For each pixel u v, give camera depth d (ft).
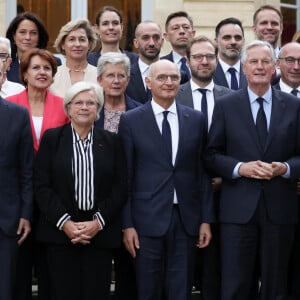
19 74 51.55
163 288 46.91
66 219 44.88
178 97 50.34
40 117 47.98
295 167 46.52
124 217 46.44
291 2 74.64
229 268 46.85
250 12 69.05
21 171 46.11
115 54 48.88
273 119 47.06
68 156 45.50
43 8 69.31
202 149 47.88
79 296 45.42
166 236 46.42
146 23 55.11
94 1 69.87
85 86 45.73
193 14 68.80
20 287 47.16
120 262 48.11
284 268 47.24
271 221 46.62
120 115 48.65
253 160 46.73
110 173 45.75
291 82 50.78
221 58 54.49
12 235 45.39
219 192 48.96
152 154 46.68
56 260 45.32
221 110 47.52
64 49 51.93
